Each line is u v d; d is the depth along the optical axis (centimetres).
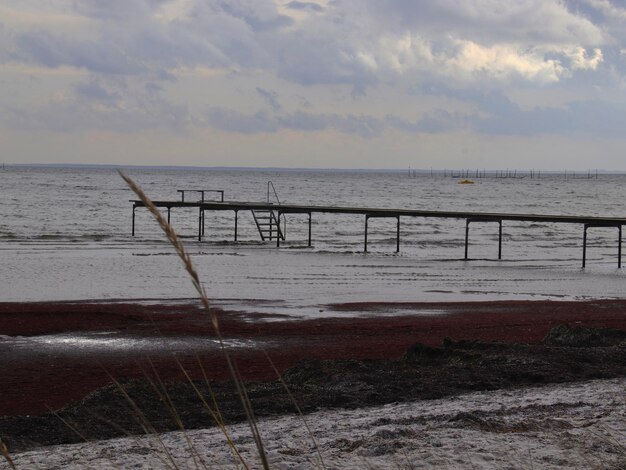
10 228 5228
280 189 15688
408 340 1655
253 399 976
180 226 5894
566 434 744
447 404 947
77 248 3841
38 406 1082
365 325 1853
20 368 1350
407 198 12412
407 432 773
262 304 2192
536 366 1148
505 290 2638
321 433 792
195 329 1773
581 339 1425
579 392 1001
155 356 1465
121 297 2286
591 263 3691
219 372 1315
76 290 2416
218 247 4175
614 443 652
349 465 647
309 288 2570
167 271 2930
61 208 7631
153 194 12181
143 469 654
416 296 2438
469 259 3778
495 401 956
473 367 1158
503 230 6044
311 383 1095
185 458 690
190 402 960
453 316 2017
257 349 1543
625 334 1455
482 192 15838
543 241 5038
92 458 706
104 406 929
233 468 638
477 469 625
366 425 825
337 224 6525
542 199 12656
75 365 1379
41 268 2948
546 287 2747
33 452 742
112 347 1555
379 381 1077
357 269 3192
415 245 4606
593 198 13275
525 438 737
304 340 1652
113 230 5228
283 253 3884
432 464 638
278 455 691
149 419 886
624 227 6419
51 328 1764
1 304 2109
